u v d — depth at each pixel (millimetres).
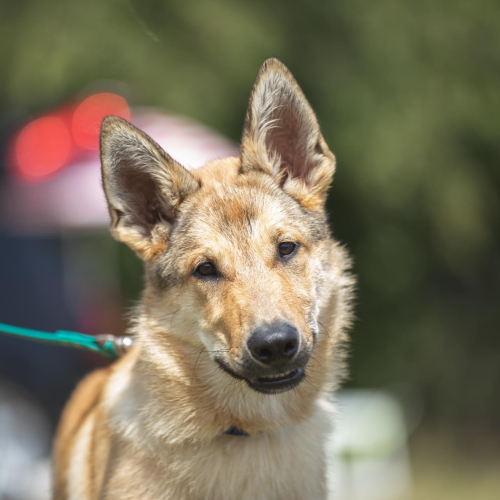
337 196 18891
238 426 7078
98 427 7500
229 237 7145
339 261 7754
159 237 7551
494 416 19766
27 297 12836
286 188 7641
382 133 17781
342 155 17781
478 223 19156
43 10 17641
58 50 17000
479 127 19375
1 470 12039
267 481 7051
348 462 12883
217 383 7055
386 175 17688
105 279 14359
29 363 12484
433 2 19953
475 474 16453
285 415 7137
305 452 7207
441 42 19406
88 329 13102
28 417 12320
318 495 7219
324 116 17766
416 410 19484
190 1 17656
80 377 12664
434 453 18281
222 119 17266
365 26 18734
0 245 13086
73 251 13609
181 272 7250
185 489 6965
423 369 20422
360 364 20125
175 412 7082
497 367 20578
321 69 18016
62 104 15680
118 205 7516
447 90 19016
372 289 20109
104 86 16031
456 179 18844
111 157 7391
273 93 7625
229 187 7480
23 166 13875
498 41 20078
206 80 17047
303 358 6703
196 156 13930
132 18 17359
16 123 15570
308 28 18359
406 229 19984
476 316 21469
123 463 7004
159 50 17156
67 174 13609
